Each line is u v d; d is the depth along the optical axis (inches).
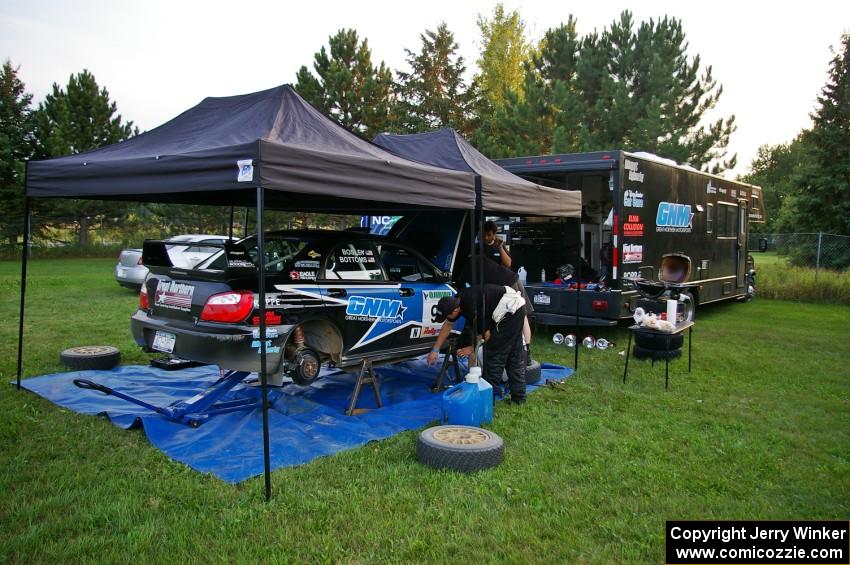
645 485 147.7
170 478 144.2
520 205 225.6
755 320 442.0
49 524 120.8
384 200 166.1
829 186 853.2
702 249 419.8
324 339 200.4
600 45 919.0
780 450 174.6
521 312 212.1
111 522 122.9
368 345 209.3
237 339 171.8
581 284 335.0
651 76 854.5
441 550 116.1
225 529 121.2
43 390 213.8
